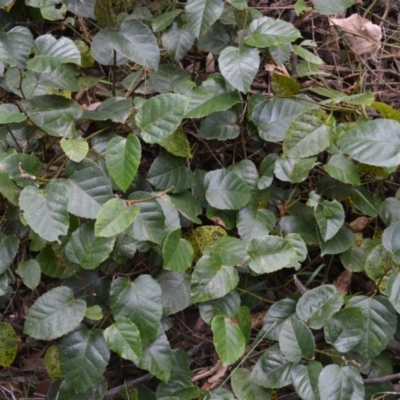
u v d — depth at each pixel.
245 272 1.29
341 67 1.48
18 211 1.25
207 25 1.25
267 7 1.48
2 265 1.21
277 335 1.24
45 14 1.37
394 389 1.23
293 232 1.30
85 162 1.21
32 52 1.31
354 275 1.36
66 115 1.25
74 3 1.33
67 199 1.16
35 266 1.22
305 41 1.40
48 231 1.15
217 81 1.29
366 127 1.23
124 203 1.18
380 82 1.47
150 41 1.28
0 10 1.34
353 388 1.17
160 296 1.20
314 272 1.31
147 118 1.20
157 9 1.44
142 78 1.38
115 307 1.19
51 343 1.34
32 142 1.29
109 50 1.34
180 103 1.19
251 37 1.25
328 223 1.25
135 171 1.18
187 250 1.22
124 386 1.26
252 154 1.37
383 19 1.50
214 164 1.39
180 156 1.28
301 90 1.39
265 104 1.30
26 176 1.18
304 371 1.19
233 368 1.27
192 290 1.21
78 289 1.26
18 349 1.34
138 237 1.21
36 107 1.25
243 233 1.27
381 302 1.22
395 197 1.34
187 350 1.32
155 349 1.20
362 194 1.32
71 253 1.20
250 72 1.24
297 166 1.27
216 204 1.27
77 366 1.19
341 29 1.44
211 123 1.31
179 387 1.23
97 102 1.41
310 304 1.22
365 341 1.21
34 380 1.33
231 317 1.23
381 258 1.23
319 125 1.27
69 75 1.29
